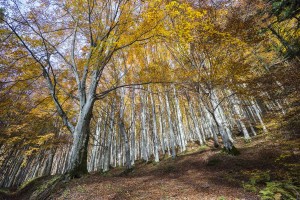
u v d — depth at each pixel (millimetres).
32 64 10125
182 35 8633
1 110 10633
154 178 9969
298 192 4926
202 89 13117
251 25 8648
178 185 7836
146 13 8000
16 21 8898
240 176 8109
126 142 15258
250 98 10891
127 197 6215
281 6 7383
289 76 7195
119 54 15930
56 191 7129
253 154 11102
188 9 7629
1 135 11617
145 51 18172
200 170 10727
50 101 12805
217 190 6539
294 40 10148
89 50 10742
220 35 9016
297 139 7094
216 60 10781
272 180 6551
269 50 12016
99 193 6512
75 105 17281
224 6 9242
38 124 13867
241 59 10406
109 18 10992
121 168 18531
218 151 14070
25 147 15492
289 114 7465
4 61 9234
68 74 12562
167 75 12969
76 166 8227
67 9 10367
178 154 19156
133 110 20375
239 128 24656
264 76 8516
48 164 21266
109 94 16281
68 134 19016
